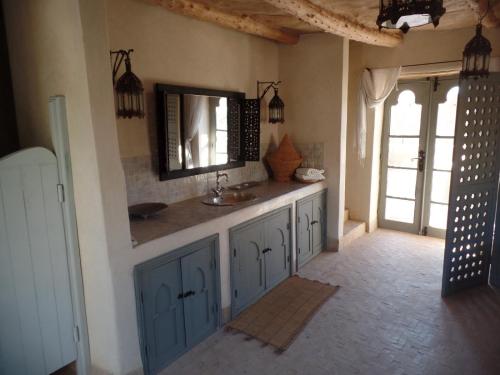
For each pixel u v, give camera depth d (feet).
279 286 11.19
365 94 14.47
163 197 9.62
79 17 5.61
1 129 7.45
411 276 11.85
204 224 8.20
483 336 8.65
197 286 8.20
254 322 9.26
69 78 6.04
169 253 7.36
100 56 5.92
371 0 8.94
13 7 6.70
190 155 10.13
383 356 7.97
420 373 7.43
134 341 6.90
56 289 6.84
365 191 15.84
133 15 8.41
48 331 6.84
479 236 10.84
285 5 8.41
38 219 6.48
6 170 6.06
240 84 11.90
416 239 15.25
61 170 6.48
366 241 15.07
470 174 10.18
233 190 11.51
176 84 9.62
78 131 6.19
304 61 13.29
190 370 7.56
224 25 10.28
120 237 6.48
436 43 12.72
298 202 11.96
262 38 12.73
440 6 5.68
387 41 12.45
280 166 13.00
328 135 13.26
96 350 7.08
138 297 6.82
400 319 9.39
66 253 6.85
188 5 8.86
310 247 13.00
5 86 7.41
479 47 7.81
